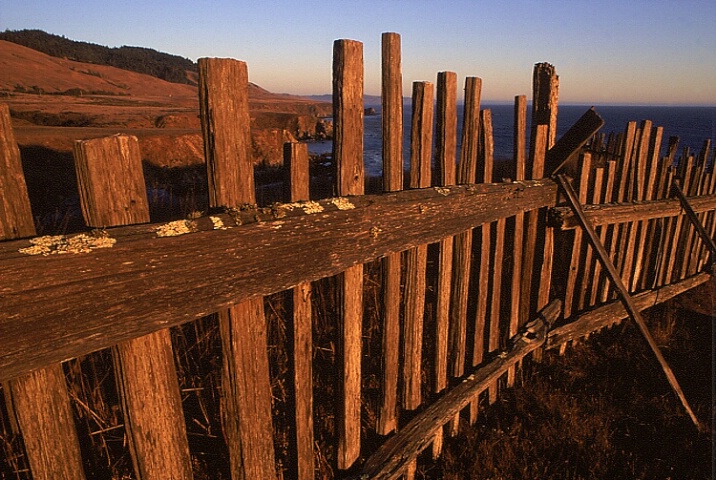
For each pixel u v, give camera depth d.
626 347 3.96
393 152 1.89
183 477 1.35
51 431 1.06
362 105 1.70
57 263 0.95
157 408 1.25
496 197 2.63
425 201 2.03
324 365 3.17
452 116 2.21
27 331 0.93
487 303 3.24
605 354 3.87
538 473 2.56
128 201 1.10
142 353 1.19
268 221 1.35
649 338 3.29
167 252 1.12
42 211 6.61
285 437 2.53
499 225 2.82
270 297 3.27
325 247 1.57
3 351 0.90
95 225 1.05
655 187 4.50
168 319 1.16
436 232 2.17
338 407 2.01
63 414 1.08
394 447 2.19
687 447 2.81
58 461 1.09
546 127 3.11
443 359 2.62
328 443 2.61
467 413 3.01
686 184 4.82
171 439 1.30
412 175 2.09
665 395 3.33
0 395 2.32
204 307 1.23
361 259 1.75
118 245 1.03
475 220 2.47
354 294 1.88
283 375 2.81
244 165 1.33
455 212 2.28
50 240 0.95
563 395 3.22
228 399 1.47
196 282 1.20
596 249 3.27
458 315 2.70
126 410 1.20
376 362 3.25
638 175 4.14
